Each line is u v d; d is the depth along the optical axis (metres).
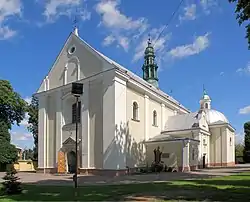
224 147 51.34
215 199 13.33
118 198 14.09
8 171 17.19
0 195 16.05
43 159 37.97
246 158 73.00
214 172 33.22
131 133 34.16
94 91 33.19
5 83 49.34
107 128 31.06
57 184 22.00
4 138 48.19
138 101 36.22
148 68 54.88
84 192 16.61
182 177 26.44
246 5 13.72
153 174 31.06
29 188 19.25
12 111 50.38
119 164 30.44
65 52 37.59
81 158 33.03
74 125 34.78
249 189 16.80
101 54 35.06
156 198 13.87
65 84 36.66
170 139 36.16
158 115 41.44
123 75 32.25
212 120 54.78
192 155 38.84
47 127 38.44
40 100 39.47
